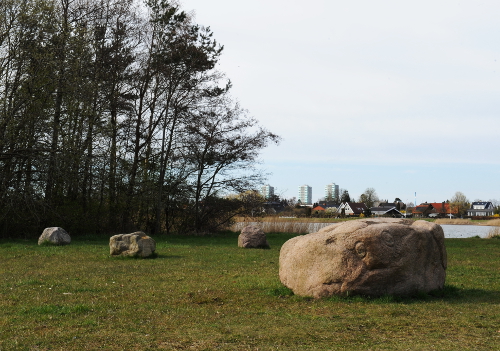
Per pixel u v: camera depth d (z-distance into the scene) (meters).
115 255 19.34
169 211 40.78
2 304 10.08
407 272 10.62
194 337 7.69
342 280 10.47
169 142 38.69
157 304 10.30
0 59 28.95
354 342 7.47
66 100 30.70
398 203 150.00
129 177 36.03
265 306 10.09
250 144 39.28
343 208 125.88
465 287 12.51
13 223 31.00
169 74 36.56
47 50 29.58
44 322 8.62
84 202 33.91
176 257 19.83
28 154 29.19
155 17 37.56
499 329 8.20
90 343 7.35
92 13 34.81
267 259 19.50
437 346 7.22
